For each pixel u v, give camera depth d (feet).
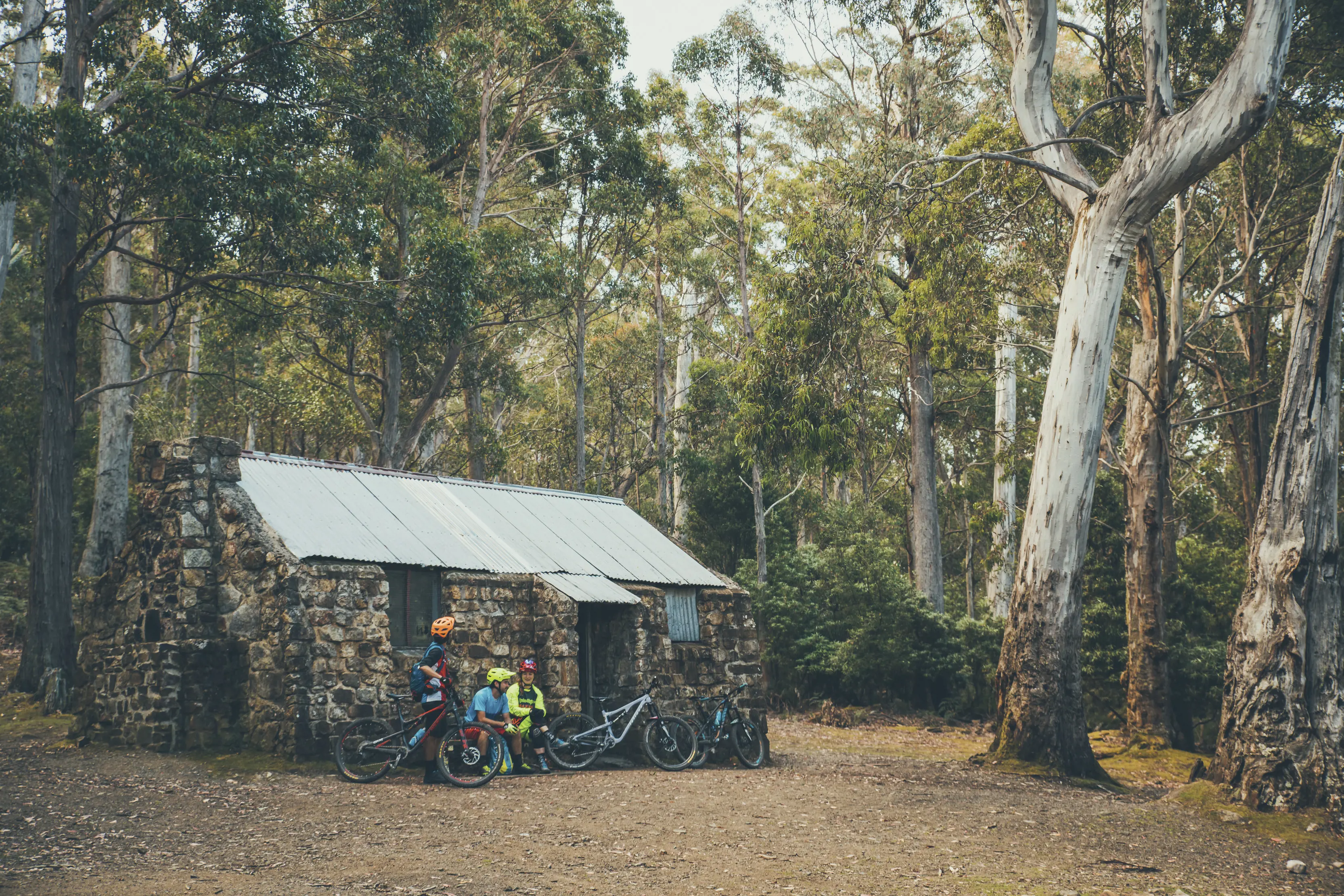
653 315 141.28
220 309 81.05
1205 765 60.29
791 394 62.13
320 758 38.11
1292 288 88.43
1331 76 67.51
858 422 103.65
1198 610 77.66
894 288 102.68
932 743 67.21
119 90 58.70
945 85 87.56
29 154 55.67
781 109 102.47
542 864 24.99
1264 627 37.88
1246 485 87.86
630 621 49.14
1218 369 88.69
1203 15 64.28
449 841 27.09
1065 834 32.24
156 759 38.11
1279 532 38.17
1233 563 86.69
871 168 64.23
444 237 75.92
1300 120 70.74
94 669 43.32
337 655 39.42
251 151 58.75
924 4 80.28
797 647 87.45
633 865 25.35
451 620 38.04
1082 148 67.92
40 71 93.09
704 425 117.50
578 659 50.78
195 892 21.18
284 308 72.02
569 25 95.66
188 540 40.88
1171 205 85.15
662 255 118.32
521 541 51.11
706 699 50.16
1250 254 70.13
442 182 102.12
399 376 91.76
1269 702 37.14
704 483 113.80
